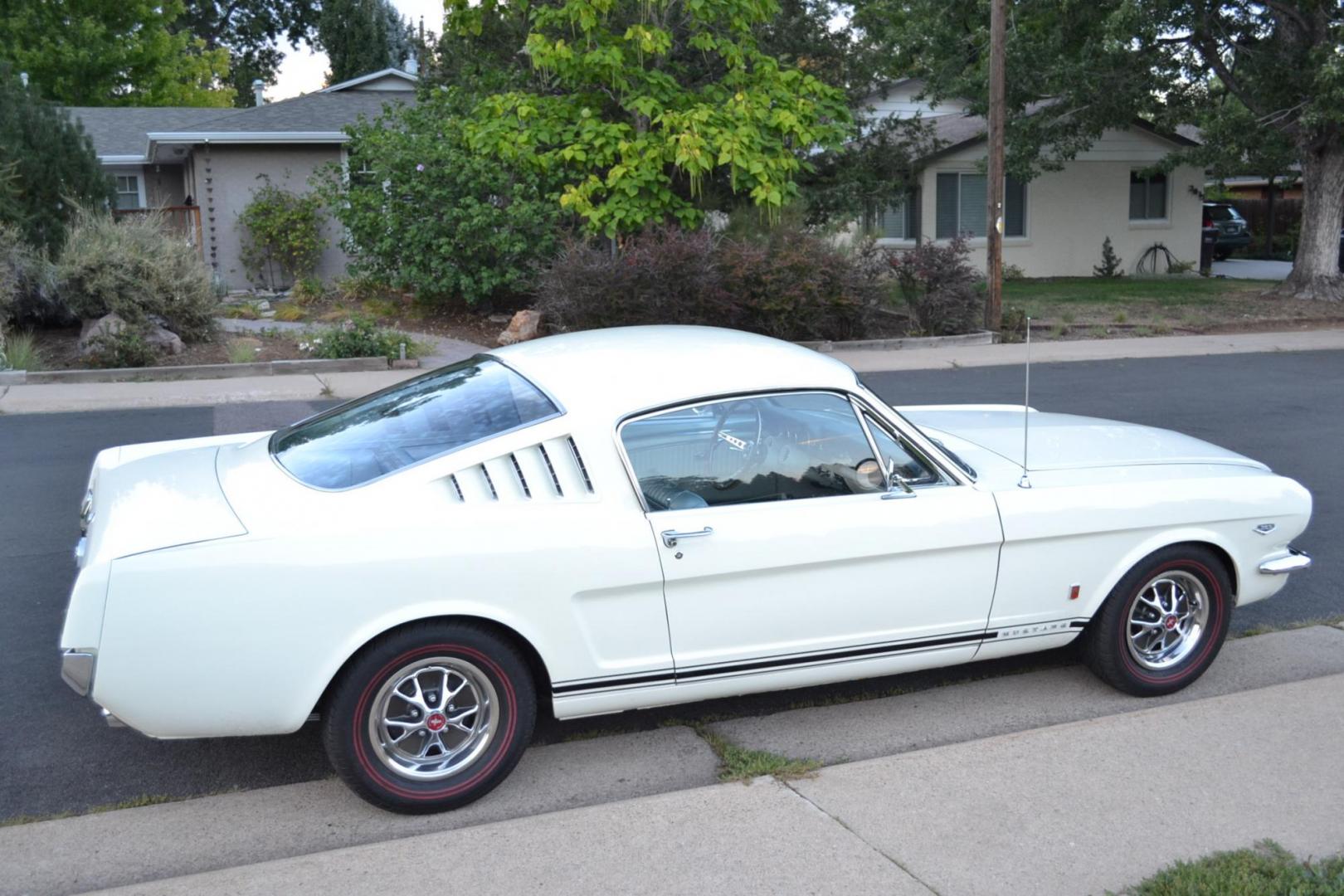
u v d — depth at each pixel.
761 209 17.69
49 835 3.91
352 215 18.50
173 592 3.68
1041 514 4.69
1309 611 6.26
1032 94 22.53
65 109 18.25
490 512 3.99
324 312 18.50
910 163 23.27
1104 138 27.62
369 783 3.92
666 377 4.34
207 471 4.40
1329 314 20.75
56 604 6.20
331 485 4.02
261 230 22.38
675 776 4.39
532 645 4.05
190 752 4.61
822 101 17.16
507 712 4.08
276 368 14.30
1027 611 4.79
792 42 21.03
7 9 35.66
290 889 3.44
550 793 4.24
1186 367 15.23
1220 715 4.70
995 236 18.14
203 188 22.75
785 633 4.42
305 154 23.22
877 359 15.87
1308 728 4.59
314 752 4.62
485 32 20.08
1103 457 5.20
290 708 3.81
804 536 4.34
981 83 22.62
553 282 16.08
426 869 3.56
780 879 3.52
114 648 3.65
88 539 4.00
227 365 14.14
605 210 16.06
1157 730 4.57
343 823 4.02
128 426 10.97
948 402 12.37
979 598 4.69
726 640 4.34
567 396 4.20
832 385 4.51
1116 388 13.38
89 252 14.57
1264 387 13.52
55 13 36.44
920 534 4.51
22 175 17.17
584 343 4.72
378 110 25.11
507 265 17.61
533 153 16.27
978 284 18.88
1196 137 30.80
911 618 4.60
